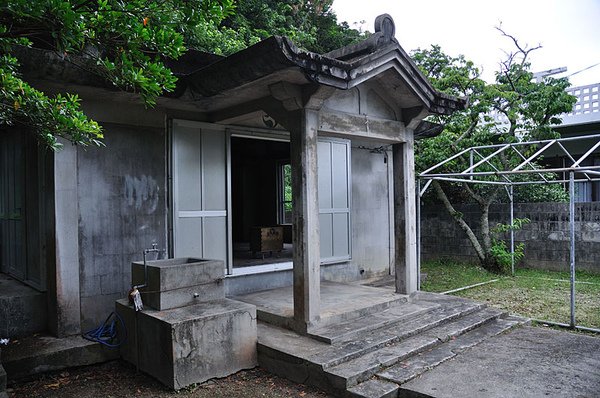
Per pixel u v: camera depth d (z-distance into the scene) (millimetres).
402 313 5516
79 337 4855
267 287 6820
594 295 7734
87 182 5047
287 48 4027
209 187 6156
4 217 6523
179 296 4582
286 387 4223
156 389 4188
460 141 10055
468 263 11195
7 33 2736
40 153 5211
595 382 4004
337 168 7684
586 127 11648
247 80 4582
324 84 4484
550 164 12719
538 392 3797
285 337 4812
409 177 6199
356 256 8078
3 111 2961
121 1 2754
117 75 2949
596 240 9742
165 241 5648
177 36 2824
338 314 5133
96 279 5094
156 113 5574
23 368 4281
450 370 4289
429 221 11992
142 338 4449
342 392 3922
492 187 10469
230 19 11984
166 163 5734
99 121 5133
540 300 7402
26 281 5652
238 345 4523
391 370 4234
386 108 5918
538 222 10508
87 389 4223
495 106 10164
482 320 5734
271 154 10992
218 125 6223
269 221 11555
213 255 6176
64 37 2586
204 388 4195
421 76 5566
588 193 12141
